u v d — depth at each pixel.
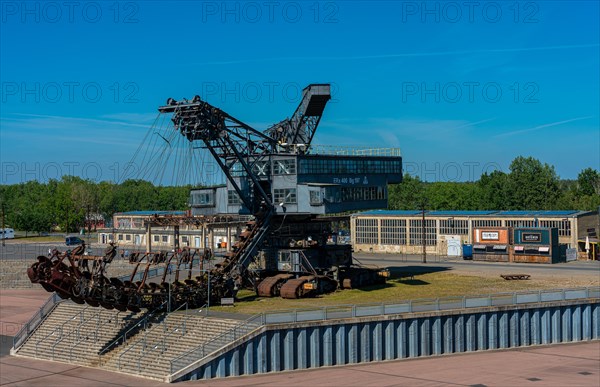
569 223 110.81
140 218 151.25
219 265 74.31
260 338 56.44
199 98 65.81
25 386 53.00
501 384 51.47
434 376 54.47
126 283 63.09
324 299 72.25
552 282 82.94
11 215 198.88
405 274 93.25
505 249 108.50
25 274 103.44
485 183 184.62
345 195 83.38
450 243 122.06
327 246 83.75
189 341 58.03
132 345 59.91
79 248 59.56
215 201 84.75
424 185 197.62
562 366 58.03
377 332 61.25
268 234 79.62
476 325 66.00
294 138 91.38
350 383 52.38
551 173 169.88
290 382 53.00
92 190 192.75
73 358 61.12
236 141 78.06
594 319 72.00
